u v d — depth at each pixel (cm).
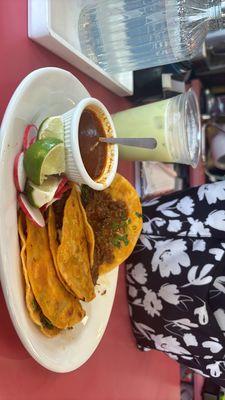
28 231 27
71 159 28
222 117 73
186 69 56
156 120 38
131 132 39
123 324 46
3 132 26
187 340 43
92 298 32
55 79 31
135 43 41
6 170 26
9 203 26
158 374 57
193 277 40
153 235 44
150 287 44
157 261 43
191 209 43
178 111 39
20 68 32
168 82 49
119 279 45
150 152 39
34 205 28
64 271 29
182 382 69
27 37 33
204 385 75
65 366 31
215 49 65
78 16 37
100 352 42
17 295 26
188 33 41
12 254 26
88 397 39
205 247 41
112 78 42
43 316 29
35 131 30
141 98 50
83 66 38
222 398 72
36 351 28
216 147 72
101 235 37
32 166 27
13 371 29
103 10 39
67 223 30
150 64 43
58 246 29
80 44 38
